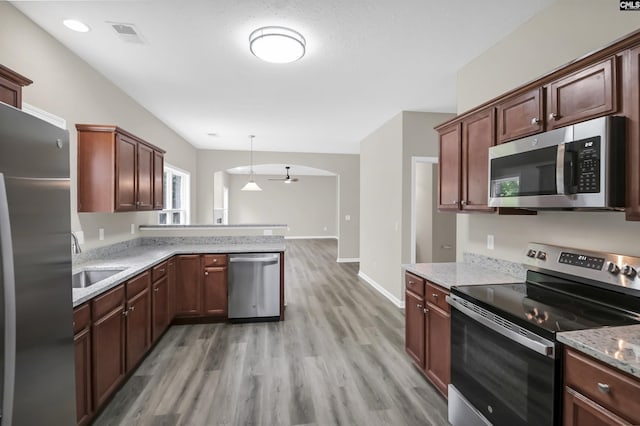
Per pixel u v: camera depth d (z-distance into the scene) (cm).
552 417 123
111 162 266
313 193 1208
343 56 264
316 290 500
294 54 238
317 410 206
